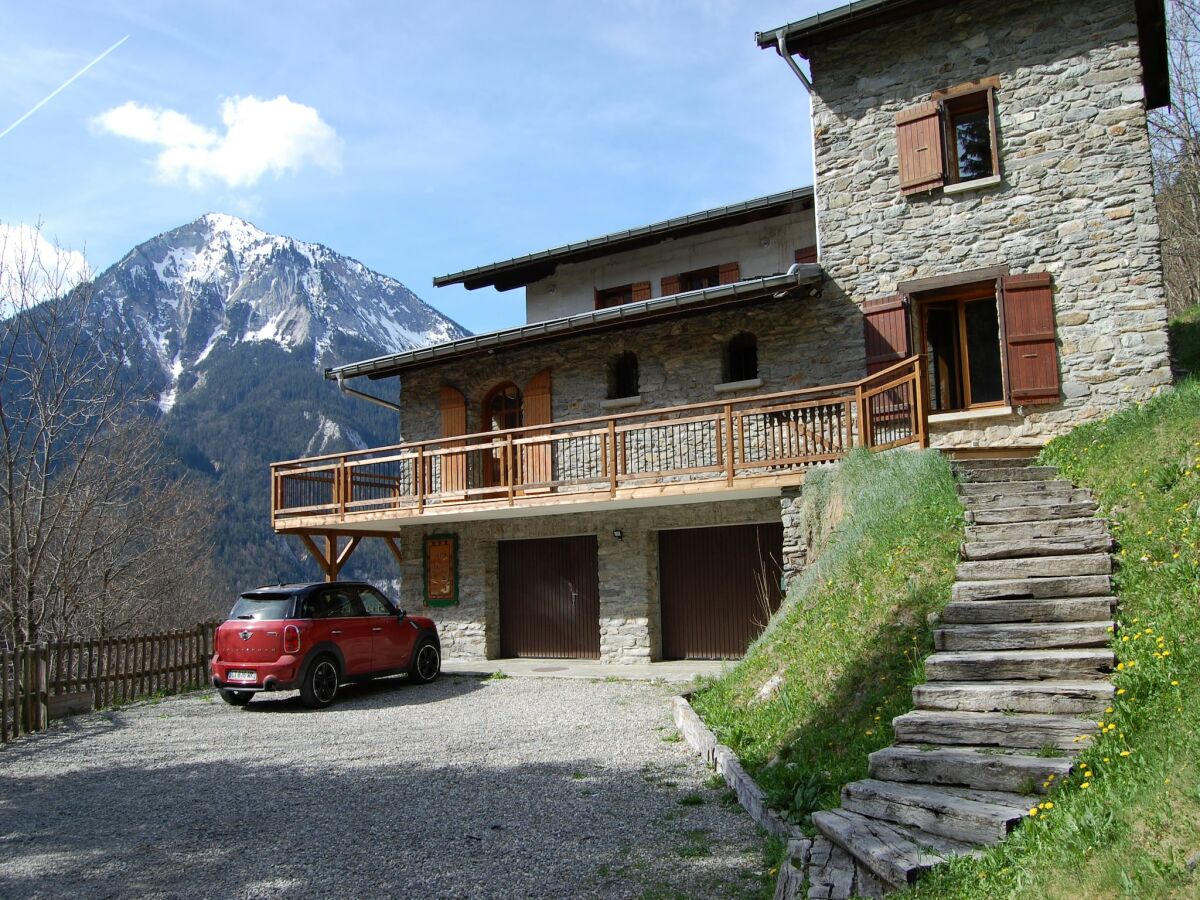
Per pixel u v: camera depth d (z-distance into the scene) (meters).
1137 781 3.88
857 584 8.16
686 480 14.61
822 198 13.98
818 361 13.78
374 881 4.99
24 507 17.38
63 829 6.30
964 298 13.34
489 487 15.63
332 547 16.88
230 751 8.86
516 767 7.56
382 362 16.81
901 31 13.60
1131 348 11.88
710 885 4.67
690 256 16.97
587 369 15.95
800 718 6.72
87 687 12.01
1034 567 6.84
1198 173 20.42
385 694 12.41
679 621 14.74
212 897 4.86
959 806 4.36
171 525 29.08
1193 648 4.95
